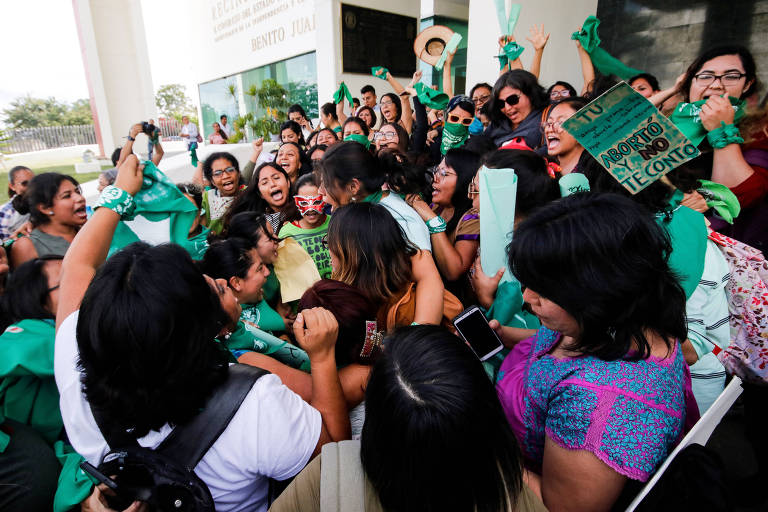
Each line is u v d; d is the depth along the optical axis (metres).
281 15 11.55
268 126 12.38
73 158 17.12
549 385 0.80
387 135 3.15
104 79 13.22
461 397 0.55
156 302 0.69
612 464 0.67
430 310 1.29
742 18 4.13
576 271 0.69
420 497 0.57
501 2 3.09
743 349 1.34
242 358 1.14
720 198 1.38
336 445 0.70
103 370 0.71
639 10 4.78
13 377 1.14
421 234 1.50
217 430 0.77
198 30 15.71
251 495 0.87
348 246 1.27
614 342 0.72
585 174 1.25
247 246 1.41
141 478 0.77
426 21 9.27
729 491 0.72
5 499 1.01
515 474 0.61
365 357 1.19
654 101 2.08
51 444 1.23
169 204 1.58
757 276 1.26
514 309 1.35
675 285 0.75
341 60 7.79
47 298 1.30
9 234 3.27
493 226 1.38
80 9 12.51
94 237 1.13
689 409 0.90
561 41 5.02
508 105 2.69
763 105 1.70
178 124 23.47
